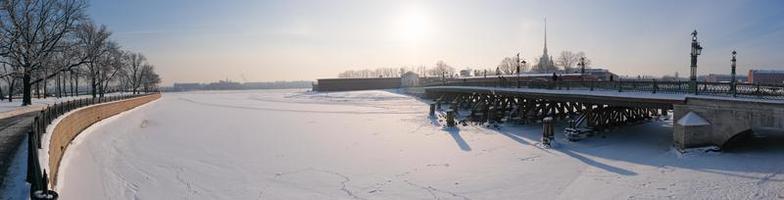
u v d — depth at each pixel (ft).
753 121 62.08
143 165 72.74
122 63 248.32
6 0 129.80
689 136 68.54
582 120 96.84
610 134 97.81
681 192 52.60
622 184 57.47
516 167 70.44
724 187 52.85
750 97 63.98
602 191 55.26
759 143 72.64
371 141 99.76
